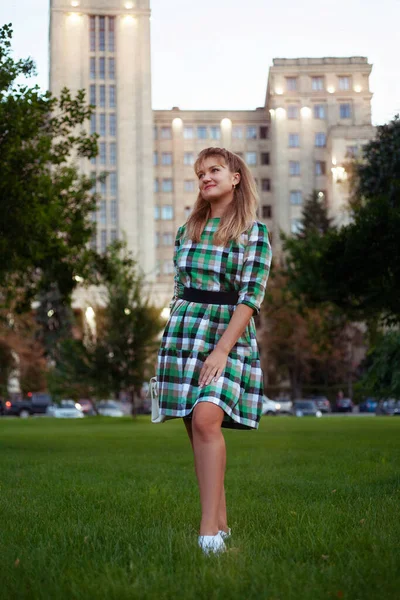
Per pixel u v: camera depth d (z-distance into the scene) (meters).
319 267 20.20
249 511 4.93
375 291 19.14
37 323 64.25
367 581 2.78
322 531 3.87
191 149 103.81
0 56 16.94
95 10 96.56
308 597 2.57
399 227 17.75
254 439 16.08
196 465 3.36
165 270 101.88
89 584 2.78
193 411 3.36
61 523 4.45
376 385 24.33
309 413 54.94
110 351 38.09
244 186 3.69
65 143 19.53
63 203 19.61
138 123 95.62
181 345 3.52
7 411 55.44
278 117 102.50
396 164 23.81
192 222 3.70
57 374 39.31
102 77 96.25
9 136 16.34
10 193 16.41
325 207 80.38
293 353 61.47
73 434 20.84
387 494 5.88
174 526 4.30
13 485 7.05
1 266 18.69
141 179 94.88
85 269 21.67
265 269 3.54
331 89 103.31
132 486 6.69
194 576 2.88
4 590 2.76
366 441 14.59
